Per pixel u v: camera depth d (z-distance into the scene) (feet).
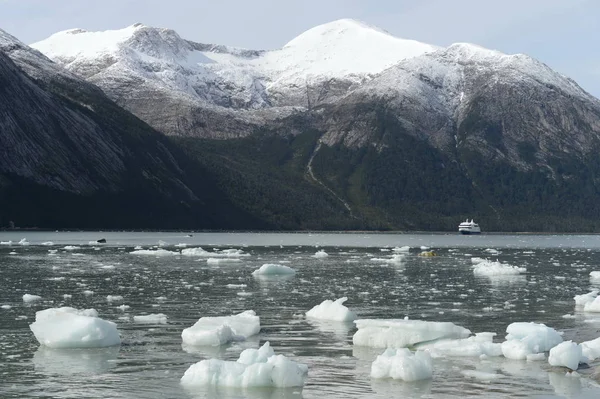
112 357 79.51
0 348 83.46
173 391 66.80
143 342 87.15
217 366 70.59
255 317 96.78
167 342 87.15
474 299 129.29
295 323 100.99
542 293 139.03
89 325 84.84
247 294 133.28
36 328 85.66
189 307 116.26
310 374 73.15
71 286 144.15
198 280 159.02
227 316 100.83
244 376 68.54
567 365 75.46
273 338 90.17
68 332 84.02
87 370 73.92
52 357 79.15
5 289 138.21
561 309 116.26
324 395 66.13
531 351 81.15
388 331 86.12
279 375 68.44
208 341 85.71
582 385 69.05
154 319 102.47
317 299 127.44
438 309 116.16
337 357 80.23
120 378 71.10
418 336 85.76
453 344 83.30
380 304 122.31
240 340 88.94
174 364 76.54
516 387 68.49
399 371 70.95
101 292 134.82
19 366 75.31
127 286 145.18
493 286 151.94
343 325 99.50
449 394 66.44
